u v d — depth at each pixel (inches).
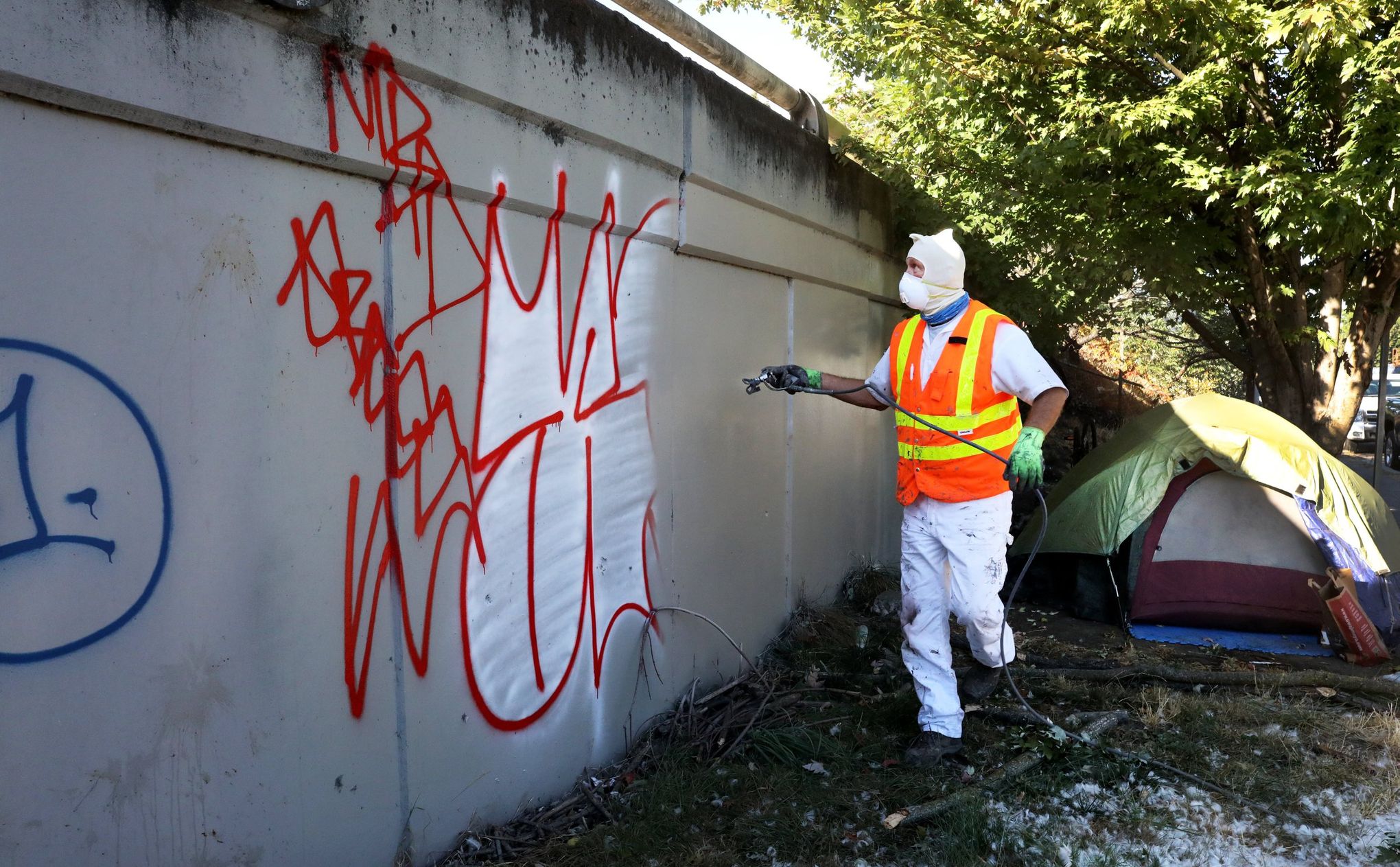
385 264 100.7
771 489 190.7
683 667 159.6
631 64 136.7
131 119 75.9
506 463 118.4
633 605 144.6
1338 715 165.0
